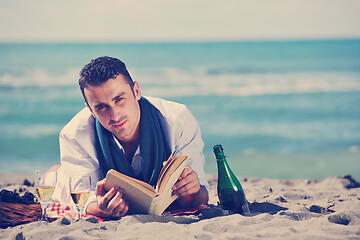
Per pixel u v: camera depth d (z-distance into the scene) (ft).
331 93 79.61
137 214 9.24
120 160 10.17
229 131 49.55
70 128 10.35
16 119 54.75
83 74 9.14
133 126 9.61
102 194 9.17
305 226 8.34
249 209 10.38
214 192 13.44
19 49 209.26
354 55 182.19
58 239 7.77
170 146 10.54
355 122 54.39
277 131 49.42
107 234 8.12
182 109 10.59
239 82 93.71
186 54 181.37
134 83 9.78
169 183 8.95
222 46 253.44
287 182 17.46
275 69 120.47
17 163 35.68
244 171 33.06
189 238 7.64
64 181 10.61
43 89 75.56
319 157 37.65
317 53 193.26
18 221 9.55
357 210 9.96
